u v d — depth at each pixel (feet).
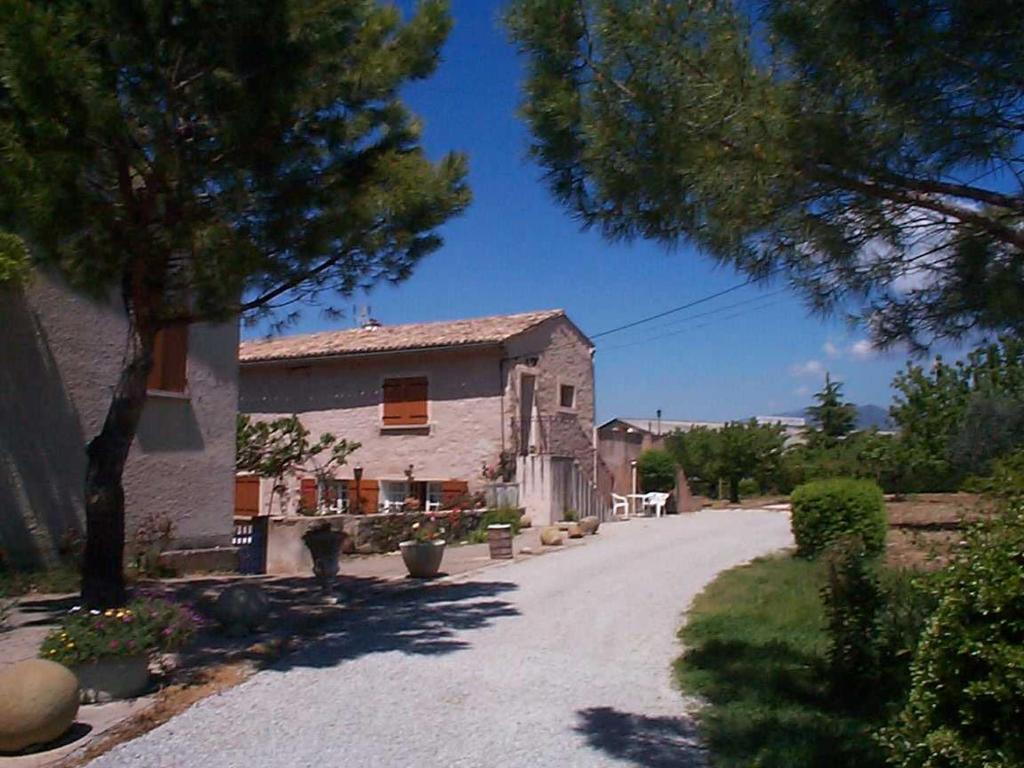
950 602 13.19
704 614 34.19
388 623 33.53
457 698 24.23
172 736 20.95
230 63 27.25
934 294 17.53
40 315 40.16
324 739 20.94
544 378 77.92
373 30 32.19
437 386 76.13
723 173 16.88
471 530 61.62
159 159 27.17
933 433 79.87
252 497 80.69
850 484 45.21
